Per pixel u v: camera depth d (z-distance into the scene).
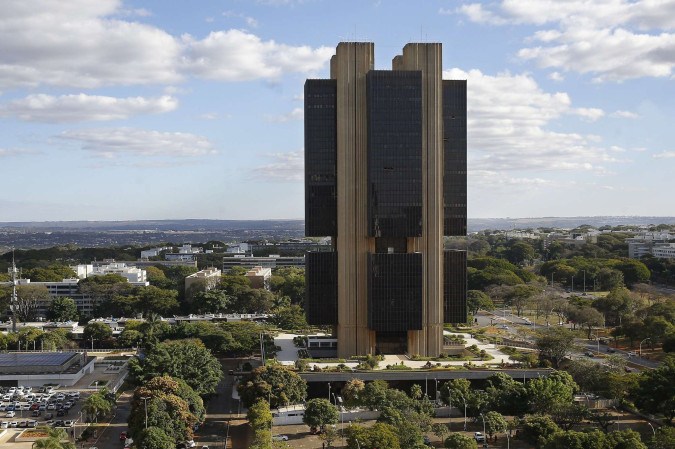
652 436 192.50
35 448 177.88
